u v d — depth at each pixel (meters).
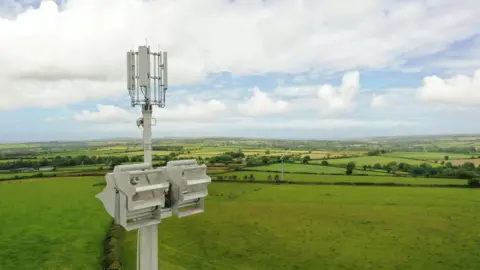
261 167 117.12
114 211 12.23
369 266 44.78
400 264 45.09
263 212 67.38
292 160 134.12
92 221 61.34
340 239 53.62
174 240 53.44
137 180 12.38
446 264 44.53
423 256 47.06
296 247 50.78
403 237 53.75
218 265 44.84
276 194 81.88
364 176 99.75
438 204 69.50
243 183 93.38
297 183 93.00
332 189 85.69
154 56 14.34
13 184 89.88
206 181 14.42
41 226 59.06
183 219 63.47
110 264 42.84
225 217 64.44
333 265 44.97
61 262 44.59
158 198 12.92
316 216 64.88
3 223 60.66
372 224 59.72
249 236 54.72
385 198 75.38
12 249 49.22
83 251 48.19
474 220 59.53
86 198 76.31
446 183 87.25
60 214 65.31
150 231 14.09
